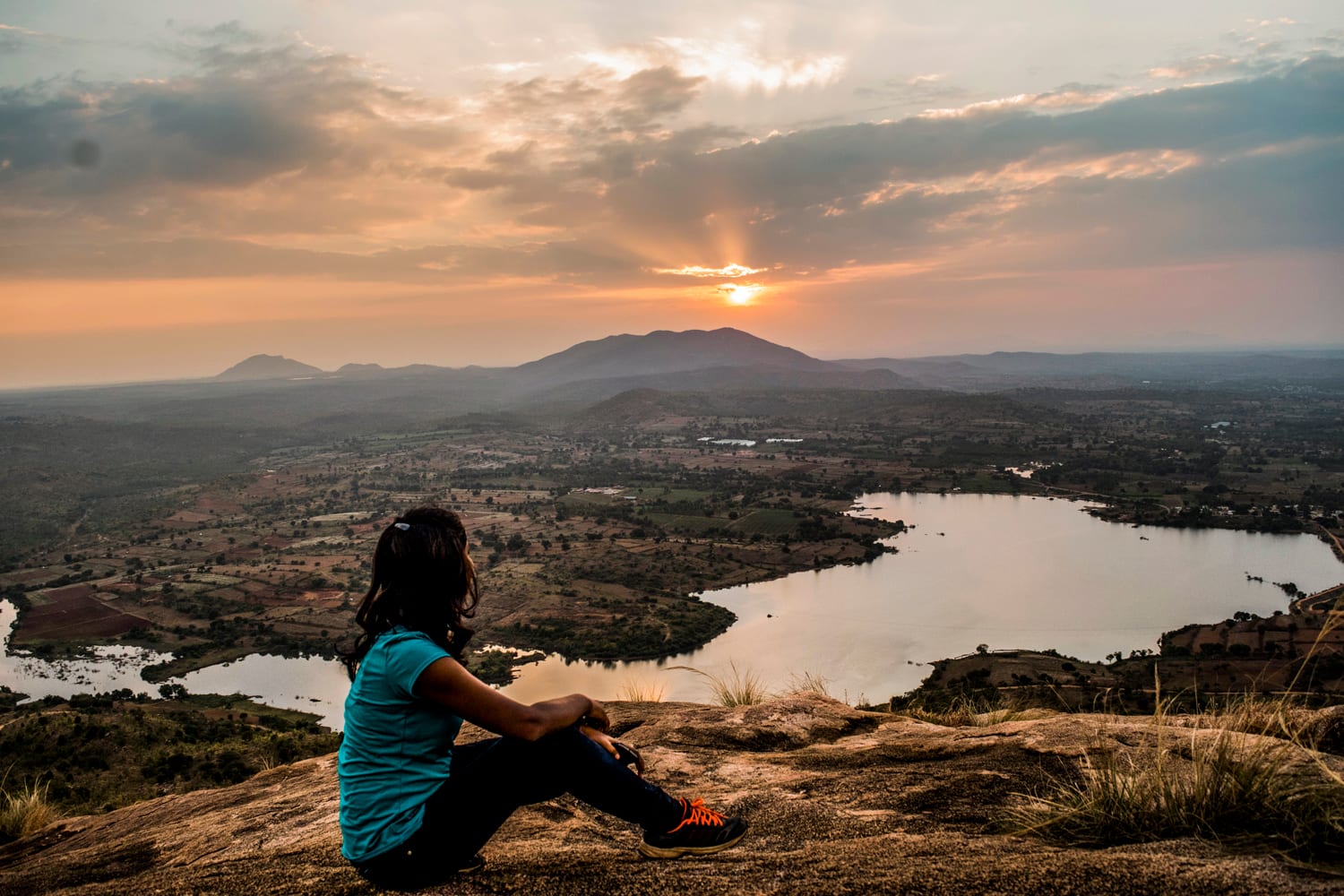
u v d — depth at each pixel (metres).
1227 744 3.01
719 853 2.73
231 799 4.90
